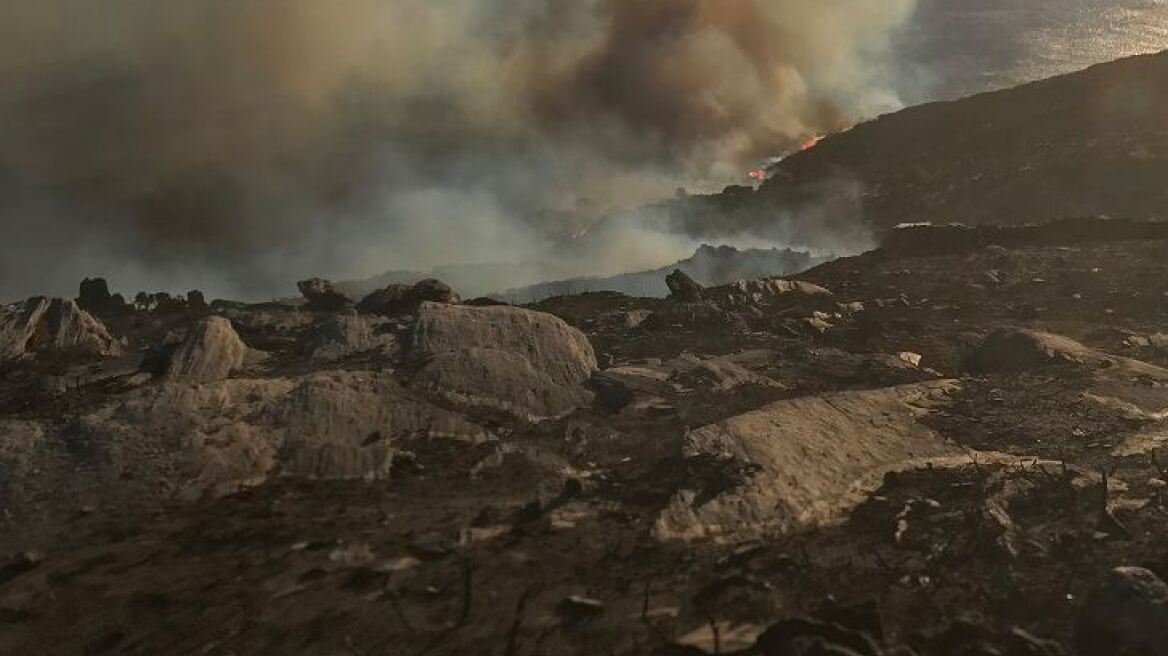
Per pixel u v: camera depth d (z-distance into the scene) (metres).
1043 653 6.75
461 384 13.70
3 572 8.96
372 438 12.21
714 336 17.97
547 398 13.71
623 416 13.25
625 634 7.43
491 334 15.14
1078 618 7.14
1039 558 8.34
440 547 9.13
